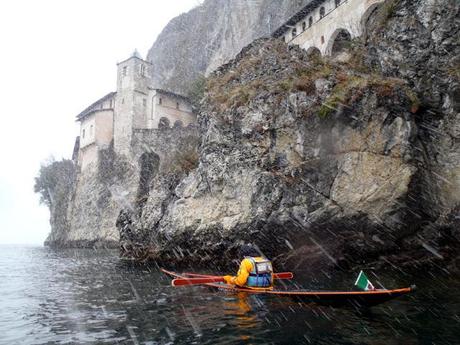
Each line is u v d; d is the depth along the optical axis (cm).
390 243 1759
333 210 1723
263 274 1077
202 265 2064
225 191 2002
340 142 1766
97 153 5016
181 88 6381
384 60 2027
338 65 2139
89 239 4747
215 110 2230
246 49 2572
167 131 4181
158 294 1189
